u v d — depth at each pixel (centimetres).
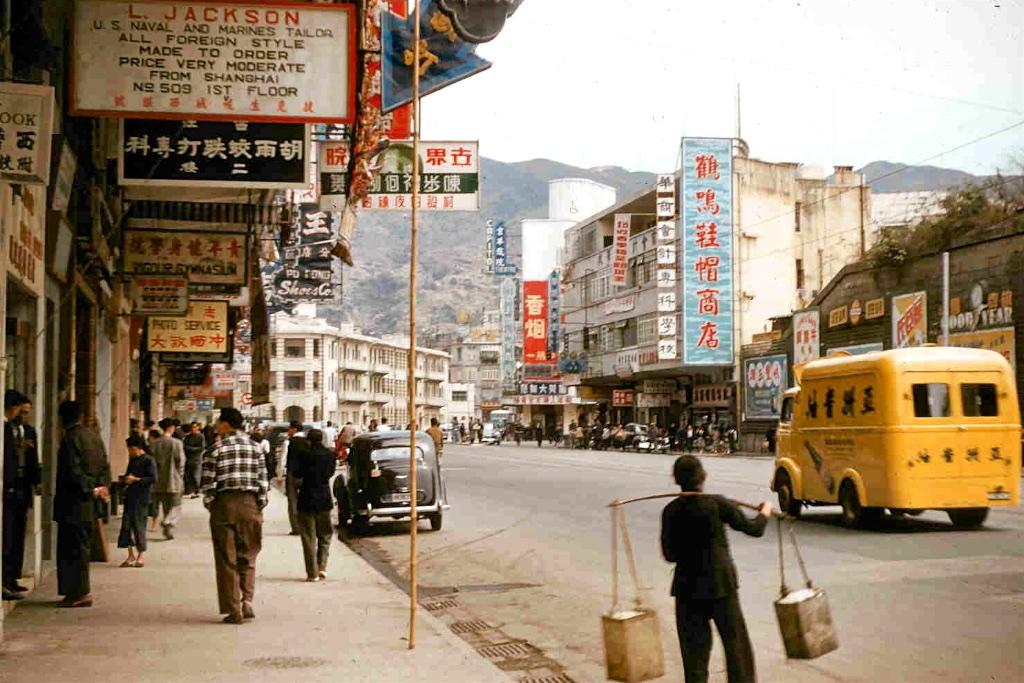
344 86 931
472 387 15500
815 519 1816
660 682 748
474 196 1513
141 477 1382
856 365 1645
